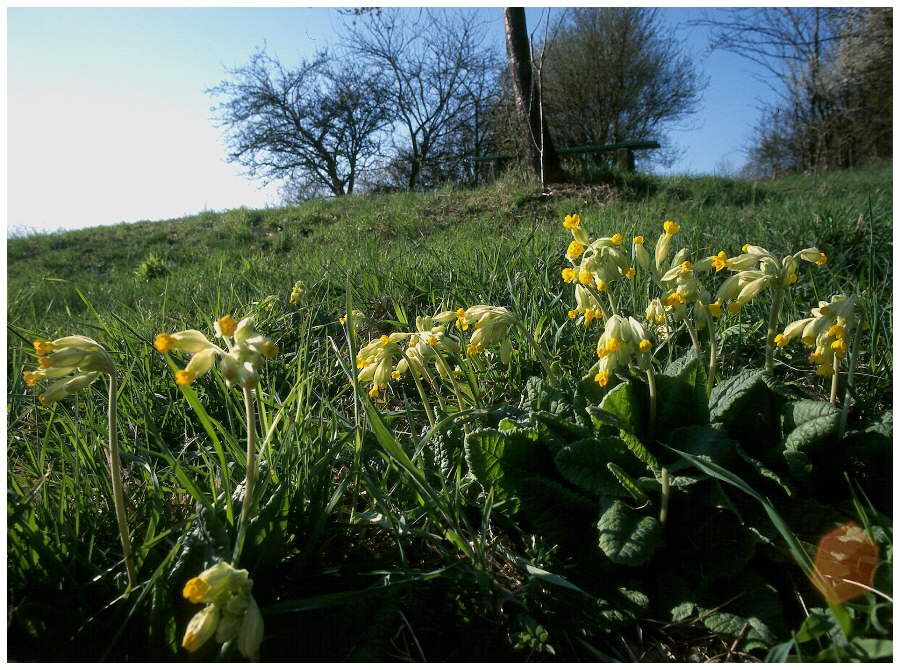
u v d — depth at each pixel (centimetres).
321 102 2691
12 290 739
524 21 968
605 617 153
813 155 2434
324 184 2900
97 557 158
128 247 1070
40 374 135
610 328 173
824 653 120
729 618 148
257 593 147
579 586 163
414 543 177
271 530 147
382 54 2548
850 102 2275
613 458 174
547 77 2486
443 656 149
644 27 2452
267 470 168
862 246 371
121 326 319
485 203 902
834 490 171
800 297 304
